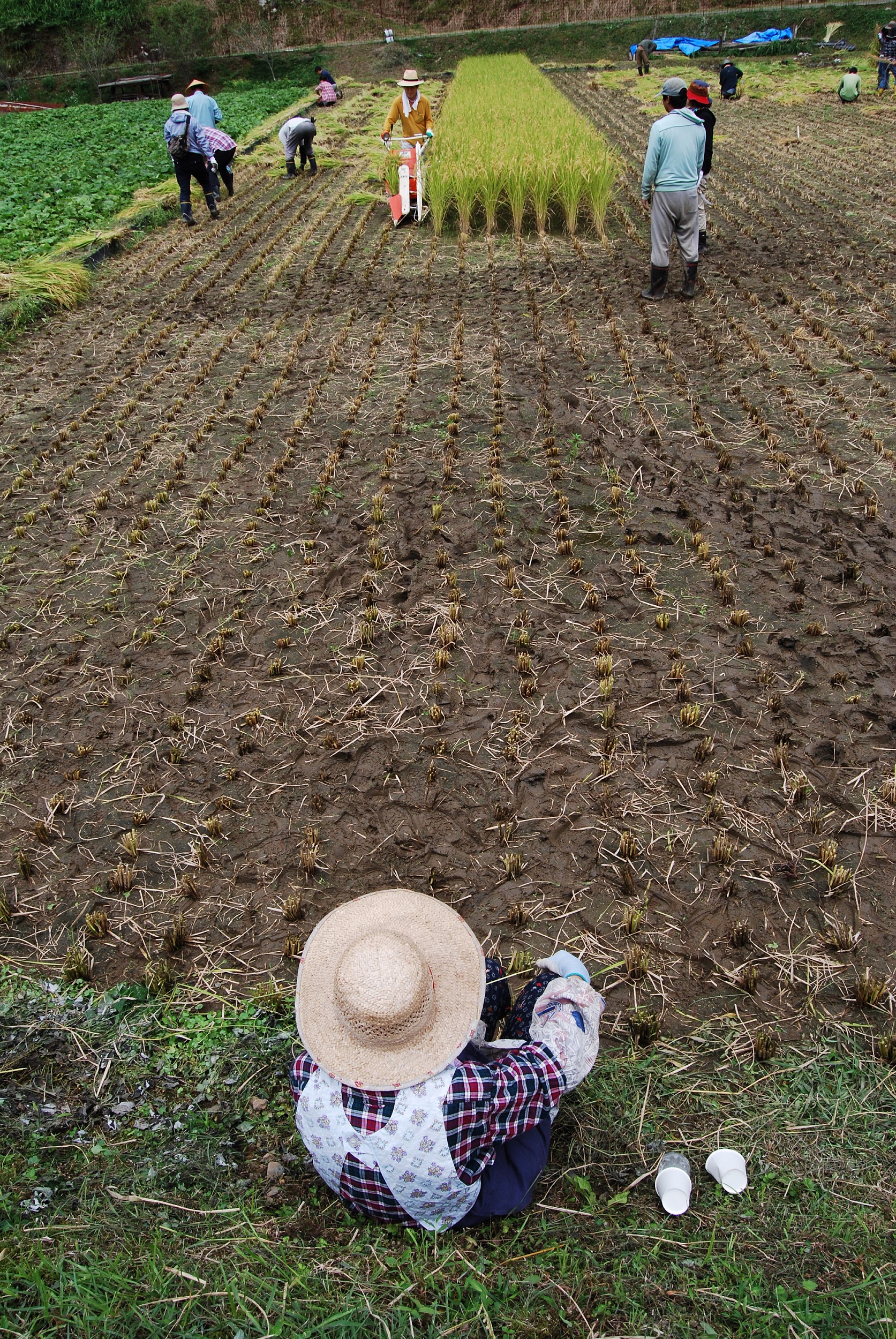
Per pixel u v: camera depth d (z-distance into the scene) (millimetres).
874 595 4734
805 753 3893
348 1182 2146
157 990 3111
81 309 9609
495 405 6789
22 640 4859
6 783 4004
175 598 5094
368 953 1948
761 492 5645
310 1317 2170
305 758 4047
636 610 4770
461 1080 2064
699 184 8023
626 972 3086
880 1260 2246
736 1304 2168
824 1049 2811
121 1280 2234
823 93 20219
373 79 28703
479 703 4270
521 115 15805
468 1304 2189
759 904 3309
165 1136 2646
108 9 32188
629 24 29656
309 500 5875
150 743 4172
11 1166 2539
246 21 32000
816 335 7672
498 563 5168
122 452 6676
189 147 11758
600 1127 2598
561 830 3635
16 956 3271
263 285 9766
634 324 8062
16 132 20656
